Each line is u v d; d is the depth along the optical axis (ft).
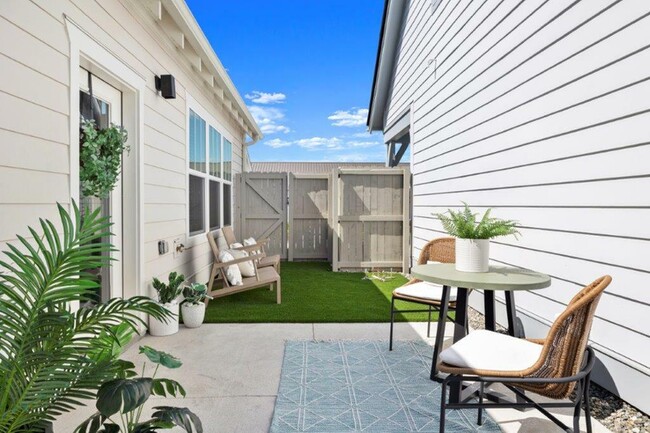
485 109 13.26
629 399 7.70
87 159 8.32
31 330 4.44
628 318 7.73
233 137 26.35
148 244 12.04
